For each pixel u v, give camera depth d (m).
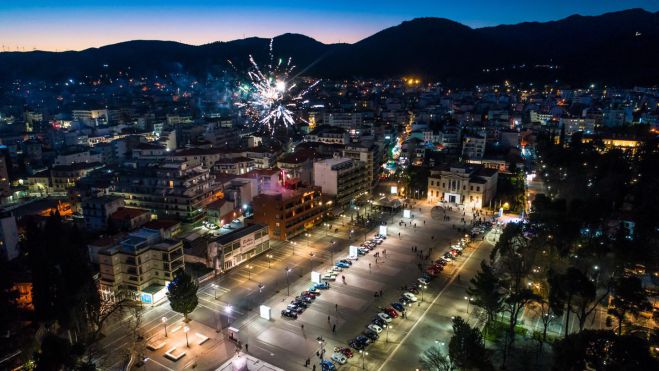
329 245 155.25
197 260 136.00
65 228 145.88
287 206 158.38
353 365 91.94
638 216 133.50
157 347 98.50
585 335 73.50
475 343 81.31
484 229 165.62
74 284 106.69
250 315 111.75
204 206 178.25
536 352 94.50
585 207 133.12
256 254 146.50
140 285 119.94
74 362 82.56
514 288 106.19
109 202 167.12
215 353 96.81
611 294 110.31
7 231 140.88
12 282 110.56
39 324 103.94
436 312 111.62
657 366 69.06
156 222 159.88
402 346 98.19
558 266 111.19
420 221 178.38
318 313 112.06
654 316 87.81
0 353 92.00
